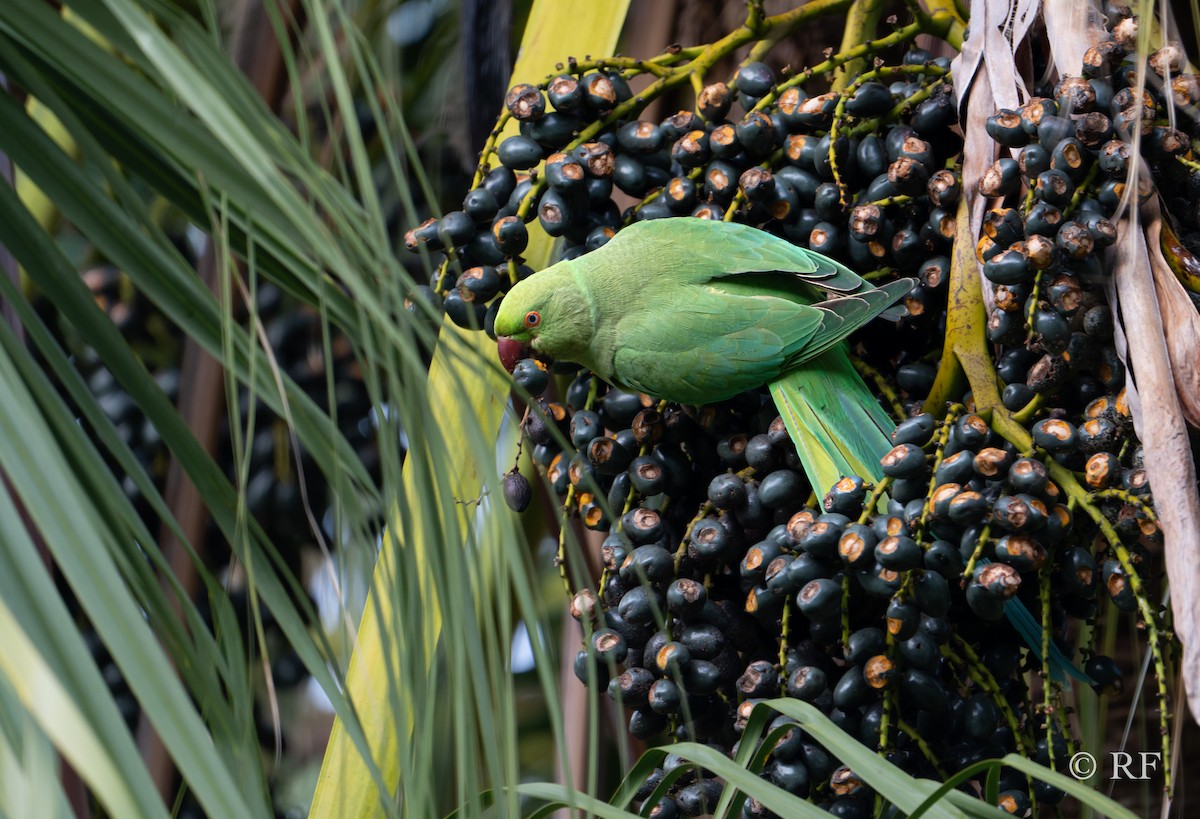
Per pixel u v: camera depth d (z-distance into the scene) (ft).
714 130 9.86
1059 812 9.61
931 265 9.78
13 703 7.12
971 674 9.61
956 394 9.72
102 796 6.57
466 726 8.89
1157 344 9.42
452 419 9.93
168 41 8.95
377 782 8.87
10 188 9.13
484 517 9.07
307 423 9.11
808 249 9.91
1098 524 9.52
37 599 7.65
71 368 9.10
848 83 9.97
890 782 9.18
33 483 8.41
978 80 9.72
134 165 9.29
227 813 7.53
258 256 9.34
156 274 9.17
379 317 8.95
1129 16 9.68
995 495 9.48
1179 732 9.50
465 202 9.91
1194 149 9.59
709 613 9.68
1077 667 9.77
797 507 9.75
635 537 9.75
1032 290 9.55
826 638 9.61
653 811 9.68
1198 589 9.30
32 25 9.09
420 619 8.95
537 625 8.87
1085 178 9.53
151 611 8.96
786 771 9.57
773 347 9.86
